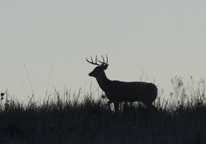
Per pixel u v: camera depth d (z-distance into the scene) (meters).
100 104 42.88
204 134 33.06
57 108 42.34
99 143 33.91
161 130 35.06
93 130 37.12
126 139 34.28
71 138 34.50
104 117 39.50
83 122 37.81
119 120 38.53
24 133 37.41
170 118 36.94
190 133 32.69
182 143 31.50
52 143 34.44
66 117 40.12
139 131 35.72
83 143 33.75
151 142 33.03
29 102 42.28
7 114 40.47
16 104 43.09
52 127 37.44
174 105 38.41
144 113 40.47
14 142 36.03
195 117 36.16
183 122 35.09
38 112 40.59
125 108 41.81
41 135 35.84
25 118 39.94
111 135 34.97
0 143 35.78
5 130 38.34
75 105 42.31
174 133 34.28
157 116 37.03
